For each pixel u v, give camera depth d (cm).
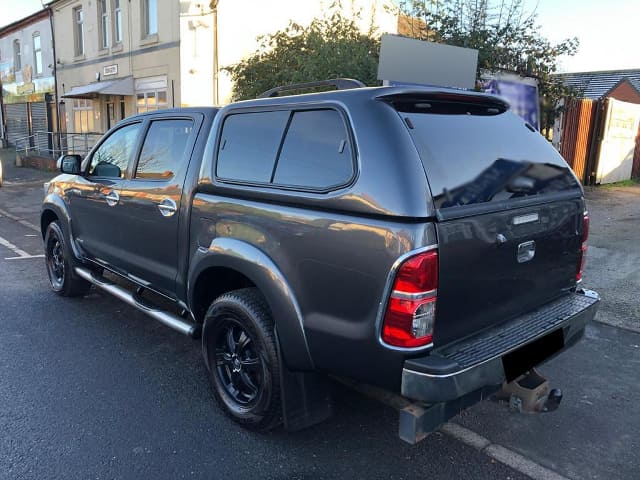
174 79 1447
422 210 238
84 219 493
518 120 338
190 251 356
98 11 1783
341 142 271
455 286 253
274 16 1442
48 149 2020
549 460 307
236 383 340
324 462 302
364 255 250
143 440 319
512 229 279
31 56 2308
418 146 258
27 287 611
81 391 375
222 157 340
